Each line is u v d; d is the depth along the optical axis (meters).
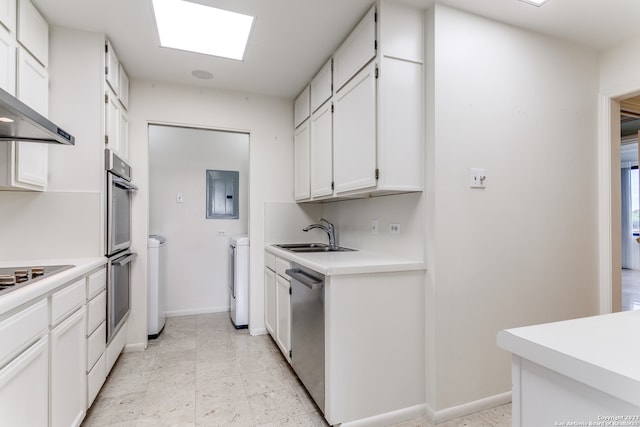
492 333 1.96
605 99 2.35
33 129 1.46
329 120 2.47
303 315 2.06
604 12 1.93
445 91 1.87
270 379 2.30
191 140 3.87
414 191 1.92
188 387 2.19
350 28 2.12
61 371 1.47
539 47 2.15
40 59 1.95
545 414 0.68
